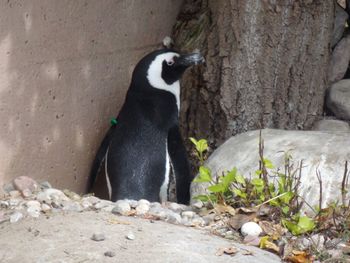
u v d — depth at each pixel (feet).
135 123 46.03
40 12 42.04
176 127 46.93
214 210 39.68
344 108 50.21
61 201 40.29
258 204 39.45
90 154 47.98
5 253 33.73
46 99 43.60
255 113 48.65
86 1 45.34
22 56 41.39
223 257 34.06
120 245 34.30
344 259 35.14
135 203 40.65
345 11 53.57
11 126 41.55
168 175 46.34
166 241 34.99
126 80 50.16
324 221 37.60
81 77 46.06
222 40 48.01
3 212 38.63
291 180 39.22
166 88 46.75
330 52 50.24
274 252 35.96
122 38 48.96
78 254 33.35
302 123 49.47
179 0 53.42
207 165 45.01
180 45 51.60
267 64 48.08
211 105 49.24
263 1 47.16
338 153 41.22
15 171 42.37
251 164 42.86
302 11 47.88
